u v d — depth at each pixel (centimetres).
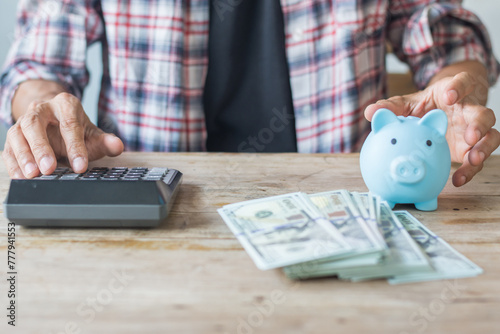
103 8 114
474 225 56
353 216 54
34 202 53
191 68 118
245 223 54
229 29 116
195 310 38
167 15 112
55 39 112
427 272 44
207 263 46
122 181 55
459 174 67
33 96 103
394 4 125
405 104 74
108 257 48
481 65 114
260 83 123
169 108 119
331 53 119
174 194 60
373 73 124
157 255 48
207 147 130
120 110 121
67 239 52
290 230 51
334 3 116
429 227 56
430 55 116
